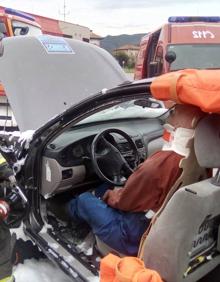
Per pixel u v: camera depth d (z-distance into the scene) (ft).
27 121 14.57
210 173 8.30
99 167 11.05
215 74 6.86
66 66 15.90
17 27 26.91
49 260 10.55
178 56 28.37
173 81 6.90
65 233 10.86
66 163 10.94
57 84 15.52
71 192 11.87
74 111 9.88
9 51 14.87
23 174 10.66
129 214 8.80
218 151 7.25
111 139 11.41
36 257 10.77
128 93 8.91
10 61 14.76
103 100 9.36
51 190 10.89
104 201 9.41
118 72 16.89
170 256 6.93
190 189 6.83
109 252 9.32
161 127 13.16
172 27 29.68
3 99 16.55
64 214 11.44
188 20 31.17
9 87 14.73
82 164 11.27
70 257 9.37
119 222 8.96
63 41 16.26
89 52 16.69
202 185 7.00
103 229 9.12
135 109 13.23
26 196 10.52
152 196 7.98
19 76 14.87
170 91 6.95
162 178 7.79
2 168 7.92
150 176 7.88
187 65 28.14
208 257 7.69
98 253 9.84
